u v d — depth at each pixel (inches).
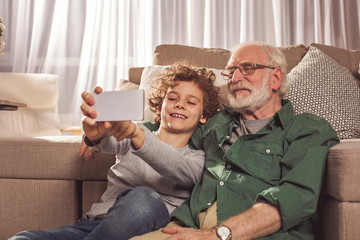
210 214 43.2
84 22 120.9
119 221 38.7
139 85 83.5
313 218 43.6
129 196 40.6
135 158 48.4
